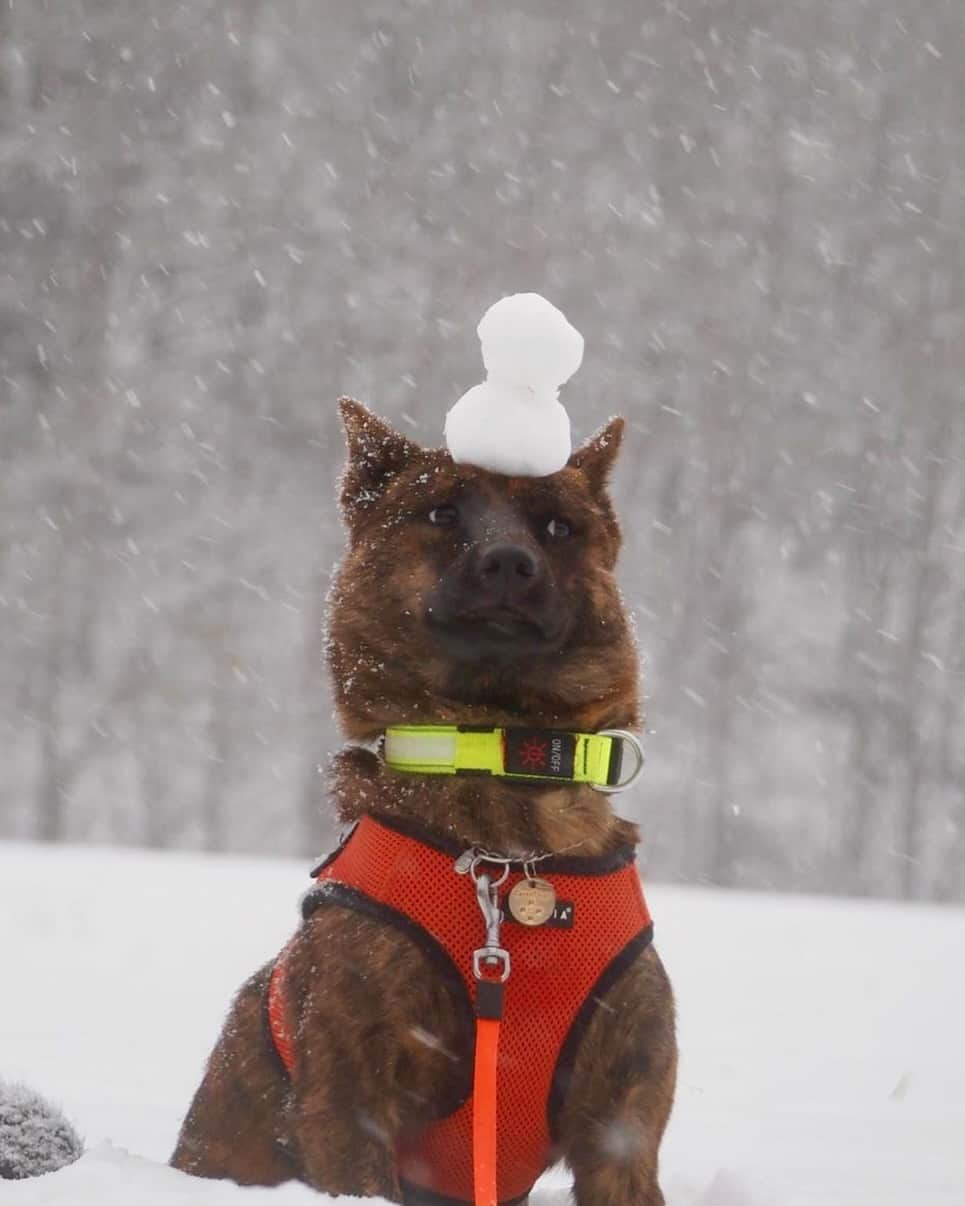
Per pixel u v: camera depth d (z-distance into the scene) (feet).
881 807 118.52
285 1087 16.17
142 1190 14.32
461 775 15.83
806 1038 29.07
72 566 119.14
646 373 144.15
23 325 139.54
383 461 17.34
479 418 16.61
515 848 15.62
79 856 53.98
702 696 116.26
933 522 135.03
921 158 176.55
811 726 119.65
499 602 15.76
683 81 183.62
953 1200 18.33
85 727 113.39
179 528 122.21
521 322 16.55
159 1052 25.12
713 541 128.36
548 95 182.09
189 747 112.88
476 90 179.93
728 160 173.17
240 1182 16.84
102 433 128.47
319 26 179.11
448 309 147.13
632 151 173.68
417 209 160.66
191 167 158.61
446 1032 15.33
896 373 149.07
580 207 164.66
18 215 150.30
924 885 117.80
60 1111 17.04
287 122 167.84
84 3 167.12
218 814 109.50
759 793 114.83
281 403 134.10
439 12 184.75
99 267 146.00
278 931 37.17
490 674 16.24
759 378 146.10
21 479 125.39
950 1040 29.14
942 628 130.21
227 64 171.73
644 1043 15.78
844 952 38.58
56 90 161.79
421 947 15.25
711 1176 19.08
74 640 117.29
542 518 16.67
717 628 121.49
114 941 35.17
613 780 16.11
